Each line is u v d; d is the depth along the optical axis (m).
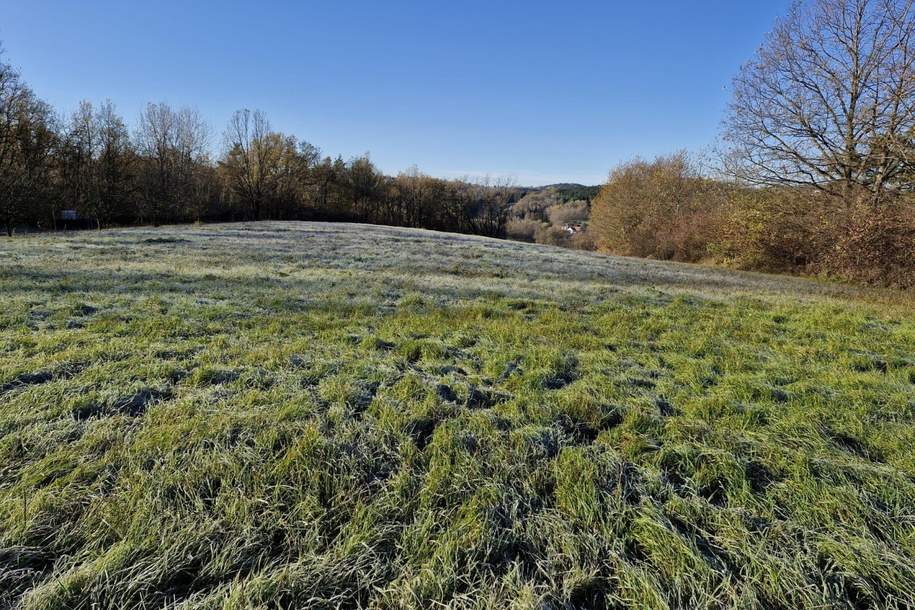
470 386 3.95
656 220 33.38
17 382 3.48
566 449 2.92
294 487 2.40
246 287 8.84
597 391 4.02
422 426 3.24
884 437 3.21
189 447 2.73
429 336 5.80
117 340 4.74
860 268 15.10
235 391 3.63
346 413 3.33
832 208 16.77
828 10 16.53
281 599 1.78
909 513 2.39
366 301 7.91
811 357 5.27
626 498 2.48
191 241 18.42
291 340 5.23
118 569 1.83
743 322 7.25
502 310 7.74
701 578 1.94
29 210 28.36
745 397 3.95
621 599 1.86
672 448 2.97
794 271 19.33
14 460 2.49
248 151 48.69
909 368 4.78
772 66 18.14
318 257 15.46
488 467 2.71
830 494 2.51
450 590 1.88
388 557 2.03
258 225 30.86
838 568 2.05
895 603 1.87
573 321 6.98
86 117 36.34
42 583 1.78
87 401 3.18
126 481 2.36
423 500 2.36
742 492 2.54
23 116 29.77
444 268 14.30
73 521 2.10
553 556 2.05
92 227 34.97
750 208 20.23
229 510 2.20
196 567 1.94
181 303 6.92
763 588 1.92
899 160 14.56
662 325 6.87
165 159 40.72
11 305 6.10
